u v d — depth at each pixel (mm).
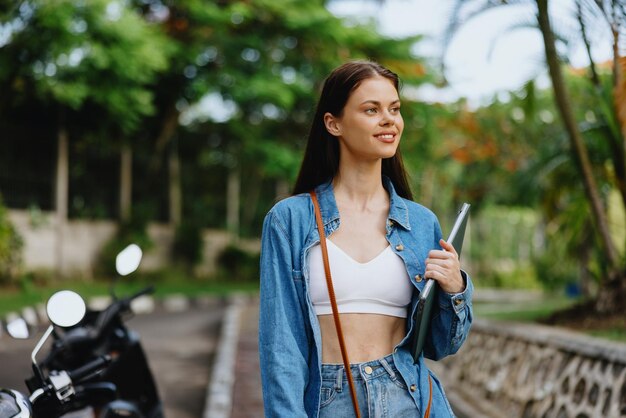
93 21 14586
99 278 18672
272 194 27438
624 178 7285
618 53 5934
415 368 2145
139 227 19875
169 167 22500
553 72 6719
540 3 6418
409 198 2396
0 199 15195
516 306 13023
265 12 18844
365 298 2146
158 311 16031
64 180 18141
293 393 2037
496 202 21594
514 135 15016
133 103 16078
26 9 14141
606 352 4953
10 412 2469
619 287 7113
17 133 16969
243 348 10250
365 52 18578
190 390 7527
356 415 2078
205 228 24297
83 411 3703
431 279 2105
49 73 15148
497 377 6367
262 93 18359
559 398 5301
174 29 19172
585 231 9078
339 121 2238
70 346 3992
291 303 2141
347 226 2209
